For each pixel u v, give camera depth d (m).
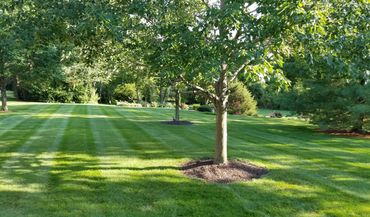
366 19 5.29
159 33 5.62
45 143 9.96
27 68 19.59
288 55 6.10
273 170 7.17
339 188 5.98
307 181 6.37
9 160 7.73
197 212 4.79
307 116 15.22
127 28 5.43
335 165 7.75
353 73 5.75
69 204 5.03
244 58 4.42
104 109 24.73
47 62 18.30
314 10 4.49
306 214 4.77
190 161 7.91
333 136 13.07
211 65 4.45
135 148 9.48
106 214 4.68
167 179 6.34
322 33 4.43
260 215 4.71
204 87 8.16
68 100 38.19
